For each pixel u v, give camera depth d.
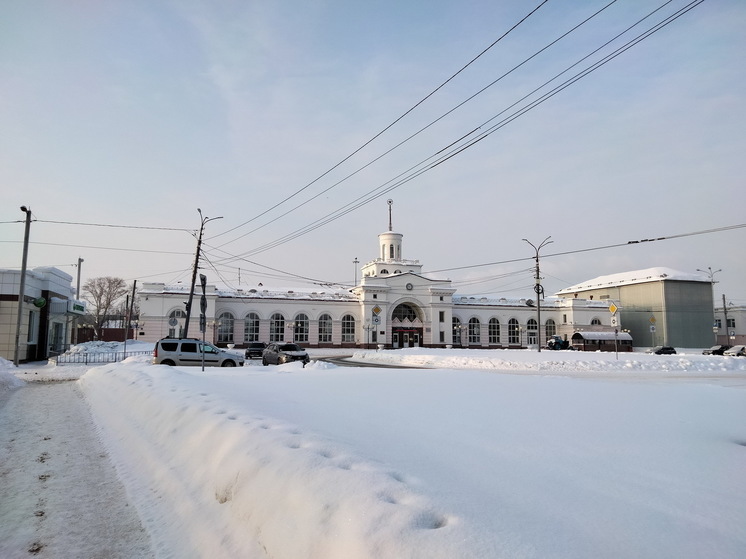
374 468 4.47
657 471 5.14
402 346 66.94
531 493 4.25
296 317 63.50
